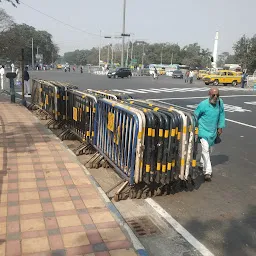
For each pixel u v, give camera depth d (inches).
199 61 4985.2
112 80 1460.4
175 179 191.2
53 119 357.7
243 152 302.7
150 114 176.6
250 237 150.8
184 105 655.1
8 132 316.2
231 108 625.6
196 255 135.1
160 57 5315.0
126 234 143.7
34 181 195.6
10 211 157.5
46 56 4776.1
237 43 3043.8
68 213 158.1
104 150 226.8
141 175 179.5
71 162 232.8
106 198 177.6
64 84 373.4
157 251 136.9
